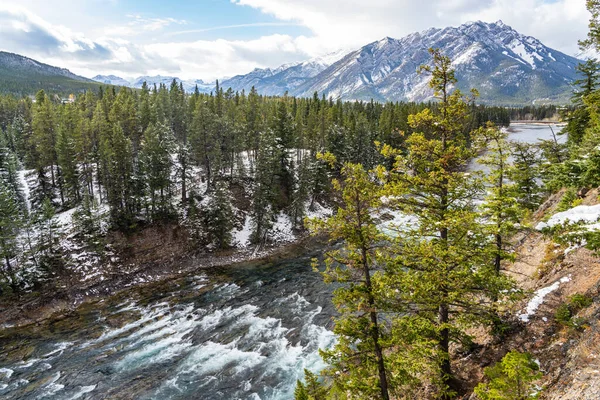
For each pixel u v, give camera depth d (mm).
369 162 78062
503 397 8969
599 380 8961
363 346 11344
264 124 71250
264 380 23203
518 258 20797
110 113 67188
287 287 39438
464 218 12445
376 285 11172
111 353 27250
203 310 34250
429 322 13227
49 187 60656
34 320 34406
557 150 37188
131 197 52562
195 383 23297
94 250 45594
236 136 68562
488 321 13797
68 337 30297
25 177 65938
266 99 140750
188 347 27672
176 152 61156
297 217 61312
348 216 11703
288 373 23766
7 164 54781
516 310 16266
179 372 24516
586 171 17188
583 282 14977
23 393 23000
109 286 41219
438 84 14375
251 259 50062
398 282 11648
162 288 40656
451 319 14156
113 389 23047
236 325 30812
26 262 40719
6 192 41875
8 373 25234
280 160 66375
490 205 16375
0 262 39594
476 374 14375
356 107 127750
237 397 21797
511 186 17141
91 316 34438
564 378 10406
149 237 50250
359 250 12250
